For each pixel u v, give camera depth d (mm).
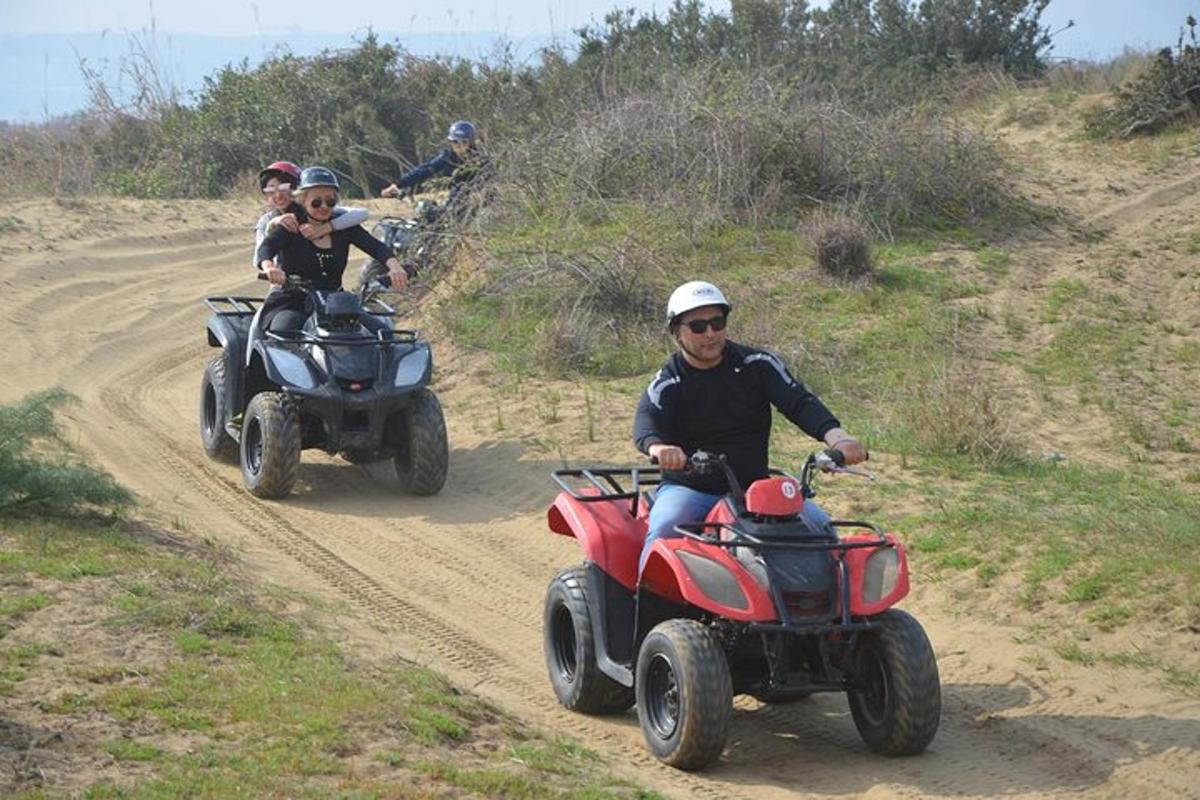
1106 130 33281
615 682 9703
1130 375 20078
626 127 26172
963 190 27375
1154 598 11312
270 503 15055
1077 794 8570
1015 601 11742
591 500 9844
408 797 7402
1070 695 10078
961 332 21203
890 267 23812
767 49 36406
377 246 16422
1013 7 39406
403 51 40188
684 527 9148
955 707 10023
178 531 13125
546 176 25375
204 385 17031
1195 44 34156
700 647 8672
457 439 17547
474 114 33812
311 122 39500
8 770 7312
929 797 8508
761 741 9516
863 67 36375
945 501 14164
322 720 8344
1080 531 13023
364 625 11141
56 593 10281
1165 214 27984
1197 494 15125
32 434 12906
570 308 21406
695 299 9391
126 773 7418
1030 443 17062
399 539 14039
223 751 7809
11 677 8672
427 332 21766
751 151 26000
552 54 34562
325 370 15172
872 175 26438
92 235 29312
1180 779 8688
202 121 40281
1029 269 24516
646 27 37250
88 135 42188
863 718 9219
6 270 25859
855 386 18953
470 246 23906
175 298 25984
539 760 8344
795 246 24203
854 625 8609
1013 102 35781
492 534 14344
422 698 9086
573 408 18297
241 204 34250
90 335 23078
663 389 9547
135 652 9328
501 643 11375
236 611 10375
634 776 8555
